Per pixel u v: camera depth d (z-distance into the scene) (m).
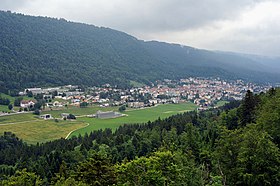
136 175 36.38
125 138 105.12
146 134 99.62
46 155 90.44
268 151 38.97
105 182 39.41
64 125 165.38
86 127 162.00
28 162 90.88
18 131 149.00
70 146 99.19
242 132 49.97
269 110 54.94
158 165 36.31
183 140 78.50
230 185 41.00
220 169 42.25
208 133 81.81
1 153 101.50
